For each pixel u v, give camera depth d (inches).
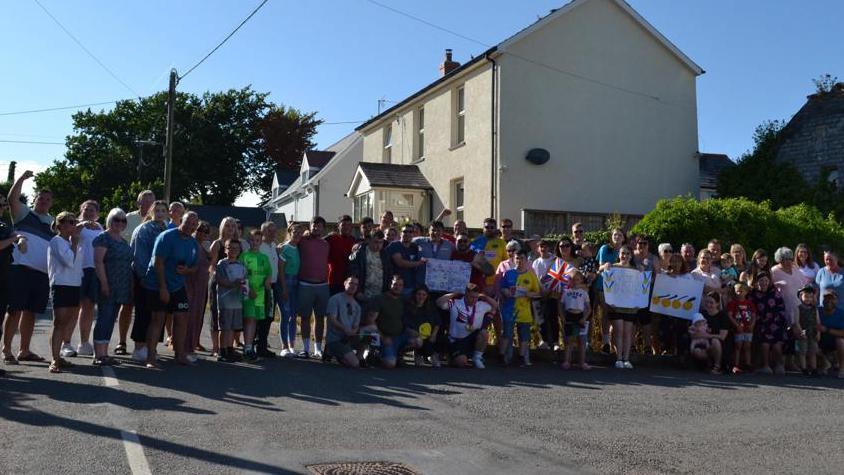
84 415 247.3
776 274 485.4
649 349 489.7
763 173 887.7
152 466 196.5
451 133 968.9
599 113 907.4
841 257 647.1
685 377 414.3
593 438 251.0
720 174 944.9
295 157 2375.7
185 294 362.3
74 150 2132.1
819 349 468.8
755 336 466.0
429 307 420.2
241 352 419.2
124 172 2085.4
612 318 449.7
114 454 205.6
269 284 407.2
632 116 924.6
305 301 424.5
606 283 447.8
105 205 1700.3
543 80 883.4
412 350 428.8
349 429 247.1
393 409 282.2
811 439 261.7
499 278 446.3
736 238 610.2
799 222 638.5
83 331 388.8
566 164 886.4
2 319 321.7
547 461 220.2
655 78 941.2
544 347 467.8
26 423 234.8
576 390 347.9
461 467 210.5
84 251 379.2
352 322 405.1
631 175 919.0
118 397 277.7
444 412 281.9
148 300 354.0
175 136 2134.6
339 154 1475.1
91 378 315.3
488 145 877.2
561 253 452.4
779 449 246.5
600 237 653.9
